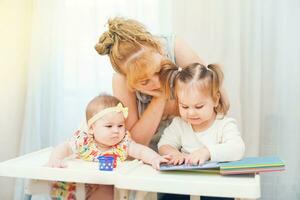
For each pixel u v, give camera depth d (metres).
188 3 1.36
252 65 1.36
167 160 1.00
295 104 1.38
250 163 0.95
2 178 1.56
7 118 1.56
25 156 1.16
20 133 1.56
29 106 1.52
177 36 1.21
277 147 1.39
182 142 1.11
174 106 1.15
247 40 1.36
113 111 1.09
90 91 1.51
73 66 1.52
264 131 1.40
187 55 1.17
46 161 1.10
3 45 1.56
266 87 1.40
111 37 1.13
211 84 1.04
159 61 1.12
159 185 0.89
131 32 1.12
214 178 0.91
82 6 1.50
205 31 1.36
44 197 1.50
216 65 1.09
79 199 1.07
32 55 1.52
